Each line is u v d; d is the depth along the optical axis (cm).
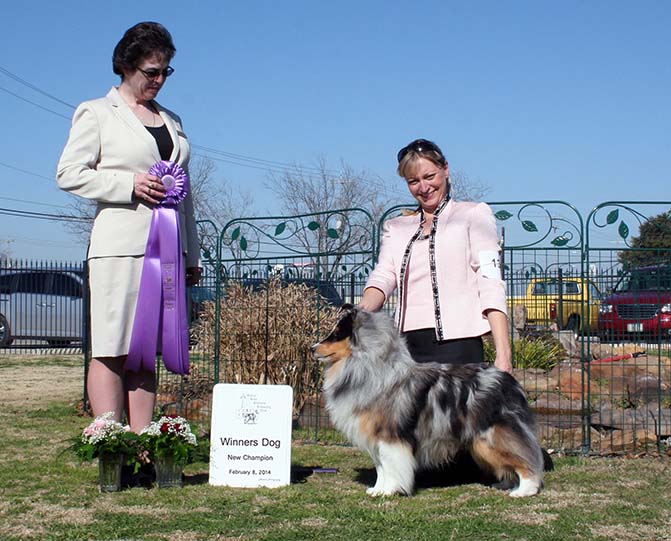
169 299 541
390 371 505
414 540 421
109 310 532
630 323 817
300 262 901
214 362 891
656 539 428
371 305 575
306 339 884
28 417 882
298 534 430
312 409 798
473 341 560
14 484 548
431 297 563
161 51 537
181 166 556
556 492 531
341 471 608
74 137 527
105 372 542
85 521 455
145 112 555
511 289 773
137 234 534
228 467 552
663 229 803
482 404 515
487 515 471
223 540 420
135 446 528
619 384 837
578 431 696
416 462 518
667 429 700
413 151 568
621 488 546
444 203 575
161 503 496
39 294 2072
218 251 817
